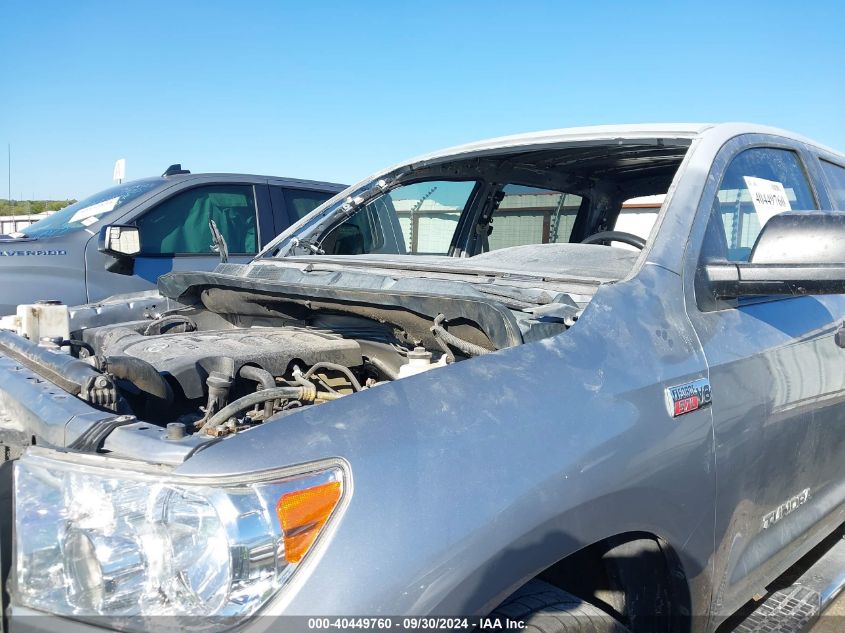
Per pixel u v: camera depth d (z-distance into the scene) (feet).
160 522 4.31
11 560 4.70
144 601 4.24
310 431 4.65
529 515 4.87
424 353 6.52
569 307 6.39
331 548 4.26
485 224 12.91
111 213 20.07
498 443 5.00
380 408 4.90
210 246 21.31
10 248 18.45
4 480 5.11
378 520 4.39
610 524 5.46
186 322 10.18
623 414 5.71
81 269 19.15
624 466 5.54
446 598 4.42
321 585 4.17
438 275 8.79
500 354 5.62
